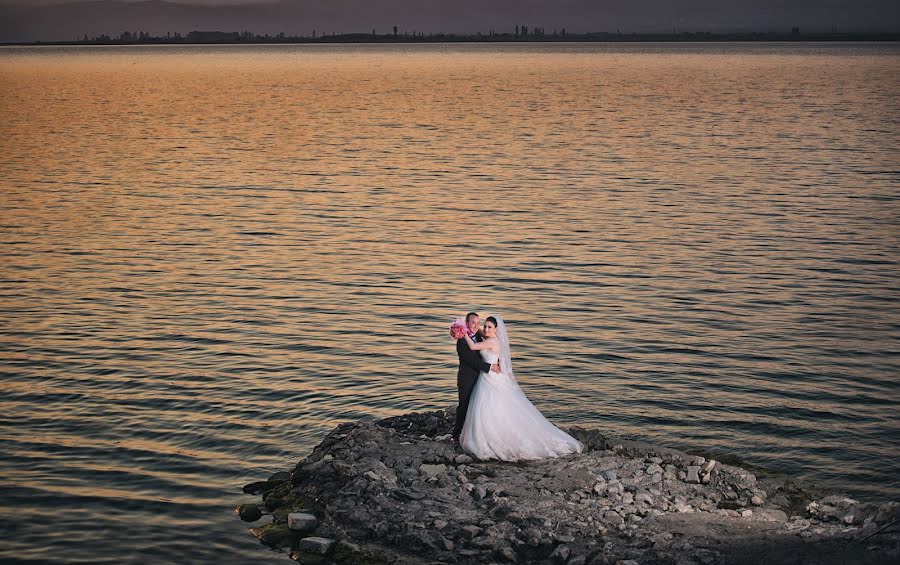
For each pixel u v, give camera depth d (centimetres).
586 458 1377
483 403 1390
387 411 1716
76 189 4566
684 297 2556
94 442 1559
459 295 2597
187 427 1630
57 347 2116
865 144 6125
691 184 4600
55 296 2591
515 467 1352
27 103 10506
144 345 2130
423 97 11194
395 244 3284
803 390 1828
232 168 5297
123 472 1439
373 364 1994
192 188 4588
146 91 12669
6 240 3353
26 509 1309
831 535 1109
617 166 5272
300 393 1808
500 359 1413
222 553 1180
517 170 5150
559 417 1686
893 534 1059
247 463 1479
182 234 3478
